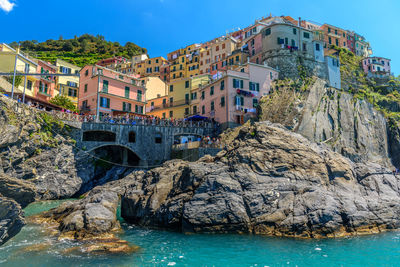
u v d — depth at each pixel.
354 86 66.06
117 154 50.06
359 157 49.28
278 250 18.09
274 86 52.94
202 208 22.27
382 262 16.31
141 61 101.62
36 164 36.69
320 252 17.77
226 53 75.12
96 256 16.66
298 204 22.44
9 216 17.23
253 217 22.22
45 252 17.12
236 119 48.00
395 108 64.31
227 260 16.42
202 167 25.52
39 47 139.38
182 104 62.25
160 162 43.56
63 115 41.50
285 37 57.44
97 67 52.97
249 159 25.69
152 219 24.38
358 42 85.31
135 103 56.16
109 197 25.19
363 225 22.36
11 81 45.81
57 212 26.55
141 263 15.85
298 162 25.94
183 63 89.12
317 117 49.69
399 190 27.81
